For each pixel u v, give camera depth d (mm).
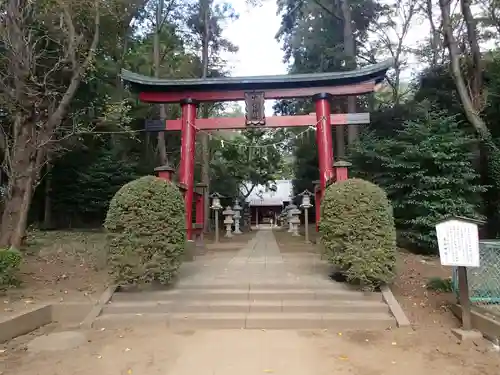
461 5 12203
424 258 9344
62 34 9961
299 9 18859
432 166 10203
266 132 26859
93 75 11961
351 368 3803
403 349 4312
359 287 6105
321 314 5375
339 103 18000
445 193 9797
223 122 10914
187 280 6527
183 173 10578
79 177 16141
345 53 16453
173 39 20172
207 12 20172
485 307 5137
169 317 5340
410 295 6164
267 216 42719
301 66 18922
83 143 15719
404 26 18984
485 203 11102
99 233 13844
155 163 21172
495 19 13234
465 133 11570
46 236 11977
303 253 10242
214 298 5879
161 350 4328
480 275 5348
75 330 5094
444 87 14117
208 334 4902
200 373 3701
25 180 8688
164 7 18859
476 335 4551
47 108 9586
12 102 8242
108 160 16625
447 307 5633
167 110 20391
